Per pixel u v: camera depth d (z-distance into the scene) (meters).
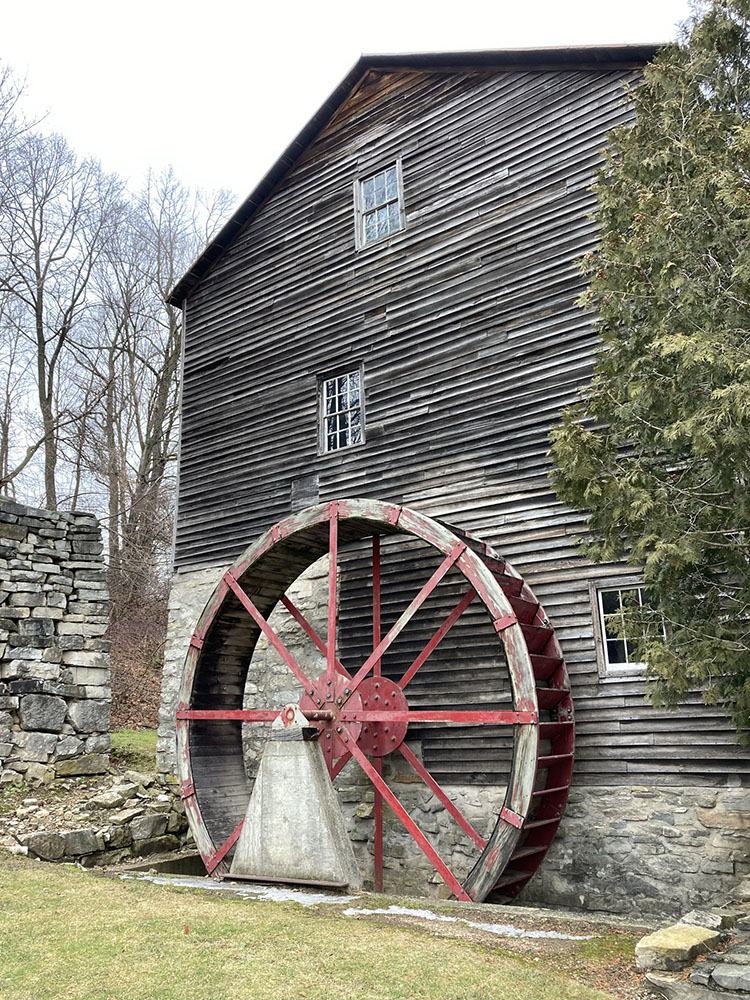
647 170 5.43
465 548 7.09
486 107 9.39
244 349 11.23
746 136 4.79
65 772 8.67
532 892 7.32
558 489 5.41
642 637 5.04
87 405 24.36
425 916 5.21
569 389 8.07
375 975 3.83
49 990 3.65
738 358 4.39
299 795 6.51
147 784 9.05
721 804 6.61
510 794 6.39
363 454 9.52
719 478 4.71
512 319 8.64
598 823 7.11
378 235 10.24
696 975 3.66
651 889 6.76
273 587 9.15
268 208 11.52
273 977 3.79
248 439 10.82
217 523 10.84
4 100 22.42
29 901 5.18
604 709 7.29
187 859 8.22
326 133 11.05
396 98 10.31
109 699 9.27
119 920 4.77
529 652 7.03
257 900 5.60
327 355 10.23
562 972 4.06
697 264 4.94
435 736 8.27
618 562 7.49
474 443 8.63
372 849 8.49
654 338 5.05
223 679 9.16
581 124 8.58
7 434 24.23
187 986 3.68
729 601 5.62
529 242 8.69
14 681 8.50
